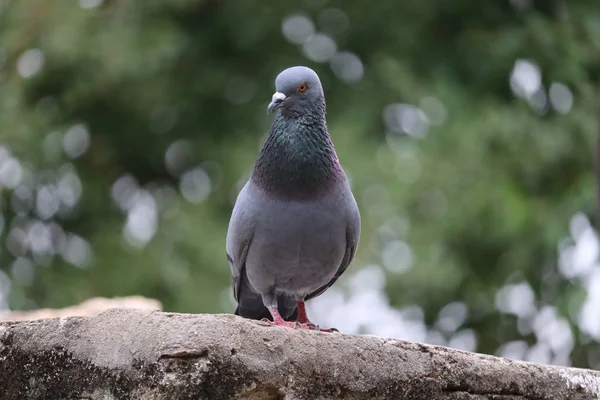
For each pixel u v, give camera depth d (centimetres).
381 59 1510
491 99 1501
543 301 1556
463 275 1476
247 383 433
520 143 1429
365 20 1579
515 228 1432
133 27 1444
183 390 423
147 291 1402
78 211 1617
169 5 1472
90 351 449
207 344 428
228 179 1508
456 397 486
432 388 480
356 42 1598
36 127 1481
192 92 1588
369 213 1390
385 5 1564
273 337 445
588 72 1549
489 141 1426
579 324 1498
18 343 462
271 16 1572
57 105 1525
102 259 1458
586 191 1438
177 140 1627
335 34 1608
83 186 1580
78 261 1541
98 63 1444
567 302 1476
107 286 1423
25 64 1486
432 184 1395
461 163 1406
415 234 1401
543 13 1570
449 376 486
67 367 452
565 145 1444
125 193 1662
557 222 1453
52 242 1603
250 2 1575
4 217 1584
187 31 1582
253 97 1593
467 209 1409
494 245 1495
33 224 1609
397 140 1482
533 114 1480
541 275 1545
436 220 1410
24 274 1547
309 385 450
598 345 1539
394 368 472
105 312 455
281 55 1595
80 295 1433
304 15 1598
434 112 1440
